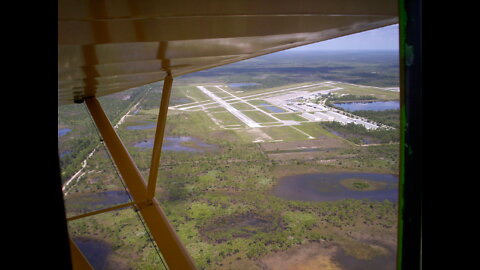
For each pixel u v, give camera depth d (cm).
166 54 586
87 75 646
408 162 105
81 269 611
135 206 718
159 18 371
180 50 568
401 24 104
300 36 643
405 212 106
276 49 817
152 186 725
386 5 412
